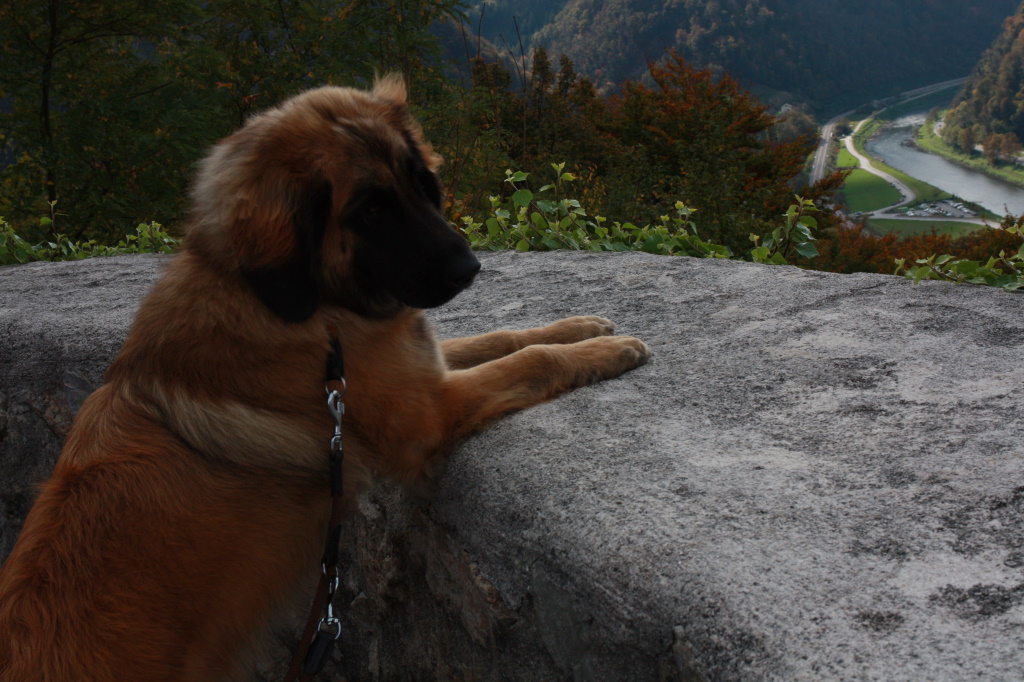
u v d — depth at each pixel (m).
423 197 2.52
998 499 1.68
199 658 2.09
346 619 2.91
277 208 2.27
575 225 5.80
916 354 2.58
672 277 4.00
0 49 14.62
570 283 4.19
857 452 1.98
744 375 2.59
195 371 2.29
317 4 17.62
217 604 2.13
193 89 16.02
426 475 2.47
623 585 1.67
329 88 2.62
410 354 2.51
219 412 2.26
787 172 24.17
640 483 1.94
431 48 16.08
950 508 1.67
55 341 3.87
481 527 2.14
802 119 171.12
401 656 2.64
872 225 109.44
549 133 19.41
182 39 16.02
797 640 1.38
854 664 1.31
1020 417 2.05
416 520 2.50
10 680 1.91
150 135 14.17
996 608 1.37
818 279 3.62
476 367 2.62
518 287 4.27
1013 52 162.00
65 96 15.45
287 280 2.25
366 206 2.38
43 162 14.30
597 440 2.23
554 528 1.89
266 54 17.88
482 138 13.25
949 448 1.93
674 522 1.75
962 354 2.54
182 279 2.39
